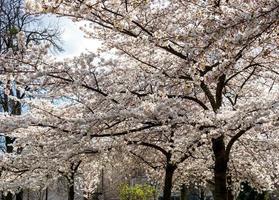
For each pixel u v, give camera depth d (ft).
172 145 33.19
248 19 16.85
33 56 26.32
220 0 23.41
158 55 32.58
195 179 54.19
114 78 30.48
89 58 26.99
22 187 38.52
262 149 37.88
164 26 29.45
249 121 25.29
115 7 27.35
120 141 30.86
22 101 29.89
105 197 110.93
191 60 22.99
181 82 29.35
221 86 31.22
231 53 20.22
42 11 22.48
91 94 28.96
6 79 26.91
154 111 26.27
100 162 46.57
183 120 26.81
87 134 26.58
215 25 17.94
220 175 29.60
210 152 40.91
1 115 29.14
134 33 29.84
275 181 46.60
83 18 27.25
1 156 31.48
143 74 30.07
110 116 26.09
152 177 54.90
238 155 42.39
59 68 26.96
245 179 47.62
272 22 16.99
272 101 26.17
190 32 19.35
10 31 66.80
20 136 32.89
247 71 37.83
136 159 46.73
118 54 33.35
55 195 125.39
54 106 31.78
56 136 28.04
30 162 30.83
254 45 23.26
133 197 96.32
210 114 26.81
